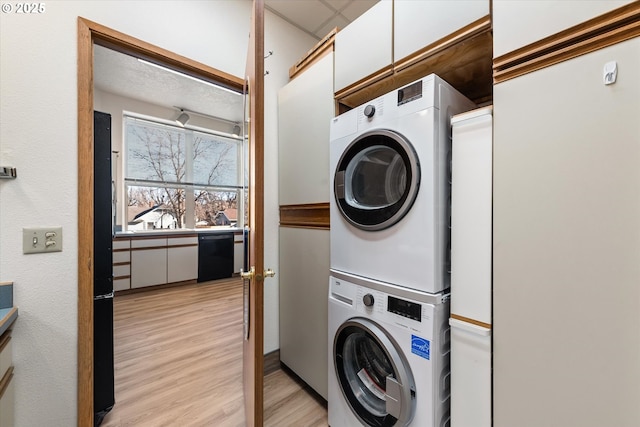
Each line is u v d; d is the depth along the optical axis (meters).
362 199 1.35
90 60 1.28
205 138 5.01
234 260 4.83
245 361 1.50
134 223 4.31
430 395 0.96
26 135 1.14
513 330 0.81
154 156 4.47
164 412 1.53
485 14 0.93
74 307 1.24
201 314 3.04
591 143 0.67
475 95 1.51
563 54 0.71
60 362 1.21
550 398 0.74
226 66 1.79
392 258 1.11
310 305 1.70
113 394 1.48
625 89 0.62
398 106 1.09
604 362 0.66
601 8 0.65
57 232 1.20
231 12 1.82
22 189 1.13
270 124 2.01
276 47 2.05
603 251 0.66
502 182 0.83
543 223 0.75
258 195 1.07
